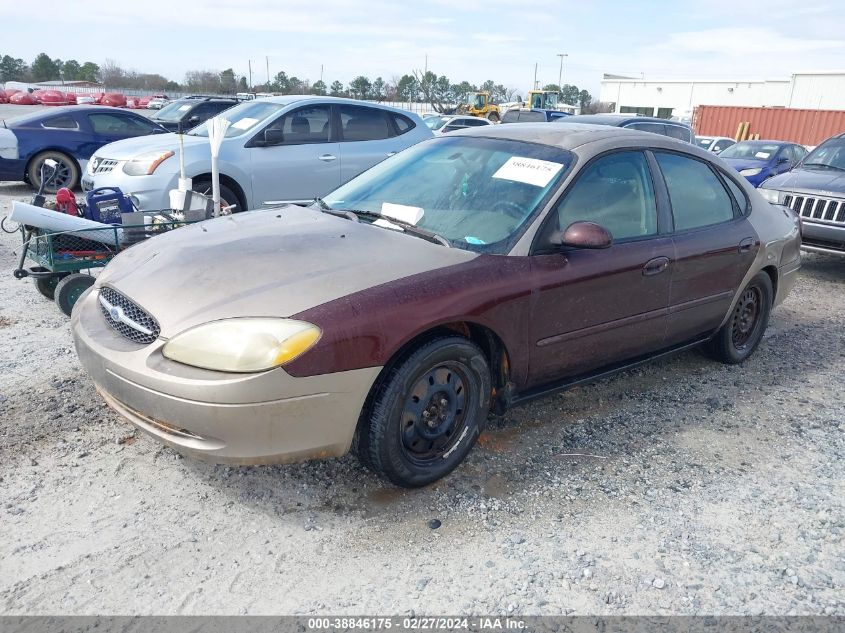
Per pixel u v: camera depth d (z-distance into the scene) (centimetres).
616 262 356
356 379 270
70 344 464
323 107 823
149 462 325
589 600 250
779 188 793
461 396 316
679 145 421
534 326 329
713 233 418
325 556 267
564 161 356
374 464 292
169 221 514
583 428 382
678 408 415
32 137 1101
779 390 450
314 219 357
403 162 412
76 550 263
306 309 267
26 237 496
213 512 291
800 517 307
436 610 242
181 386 257
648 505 311
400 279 290
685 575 266
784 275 498
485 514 298
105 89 6394
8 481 304
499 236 330
